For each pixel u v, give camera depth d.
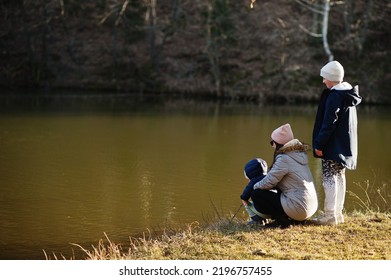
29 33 39.19
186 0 40.19
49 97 33.03
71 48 39.28
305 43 36.72
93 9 40.69
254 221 9.03
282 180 8.55
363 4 37.72
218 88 35.28
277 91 34.41
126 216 11.88
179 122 25.27
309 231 8.46
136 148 19.20
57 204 12.73
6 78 37.91
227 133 22.53
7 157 17.50
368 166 16.73
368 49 36.06
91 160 17.27
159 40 38.81
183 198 13.21
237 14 38.75
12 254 9.74
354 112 8.43
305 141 20.89
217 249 7.86
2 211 12.18
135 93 35.94
